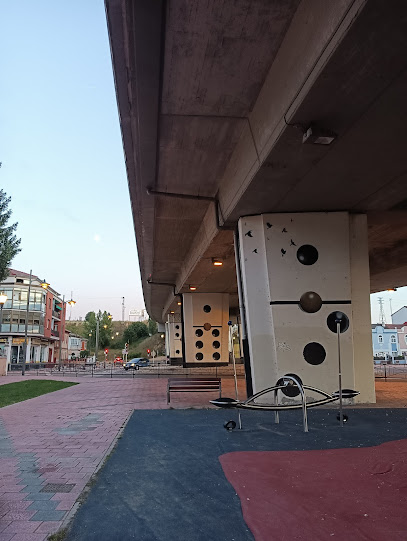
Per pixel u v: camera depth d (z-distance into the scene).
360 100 7.21
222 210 13.73
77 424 8.96
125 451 6.53
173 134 10.55
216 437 7.47
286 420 9.15
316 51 6.45
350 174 10.23
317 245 12.31
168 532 3.70
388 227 17.09
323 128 7.98
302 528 3.71
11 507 4.25
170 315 51.34
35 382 22.00
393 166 9.81
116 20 7.13
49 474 5.35
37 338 56.22
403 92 7.00
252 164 10.19
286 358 11.66
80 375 30.03
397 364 52.94
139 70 8.06
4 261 25.02
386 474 5.14
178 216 17.31
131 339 108.44
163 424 8.81
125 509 4.20
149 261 27.14
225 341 33.03
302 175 10.19
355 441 7.02
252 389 12.11
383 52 6.04
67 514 4.07
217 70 8.20
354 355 12.04
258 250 12.62
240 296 13.59
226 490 4.71
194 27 7.09
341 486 4.76
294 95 7.43
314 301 11.95
